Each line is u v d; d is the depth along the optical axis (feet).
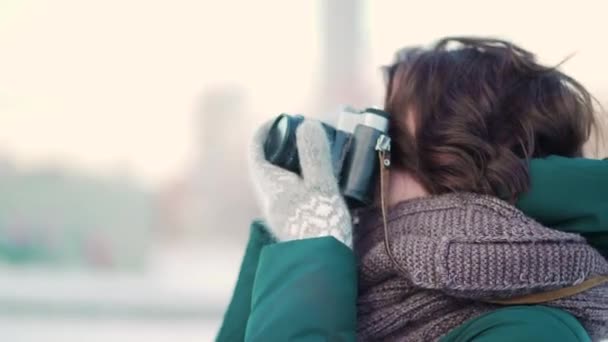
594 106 3.84
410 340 3.15
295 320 2.97
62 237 25.23
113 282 22.88
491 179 3.16
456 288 2.94
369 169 3.38
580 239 3.06
